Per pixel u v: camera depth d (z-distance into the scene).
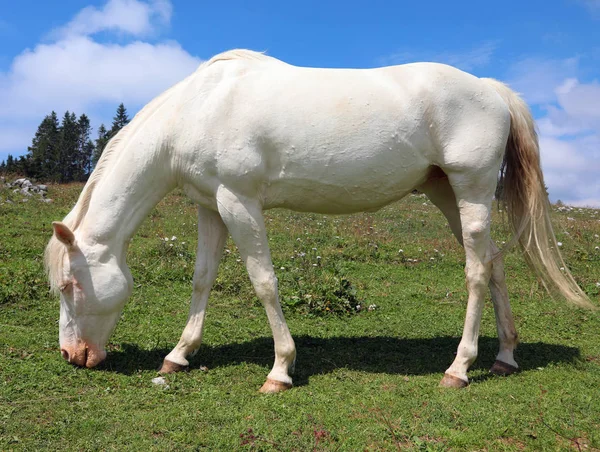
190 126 3.54
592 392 3.41
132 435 2.69
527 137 3.80
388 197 3.72
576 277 7.09
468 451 2.63
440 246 9.52
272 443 2.61
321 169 3.48
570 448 2.66
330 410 3.06
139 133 3.73
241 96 3.46
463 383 3.52
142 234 9.47
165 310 5.34
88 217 3.67
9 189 13.27
